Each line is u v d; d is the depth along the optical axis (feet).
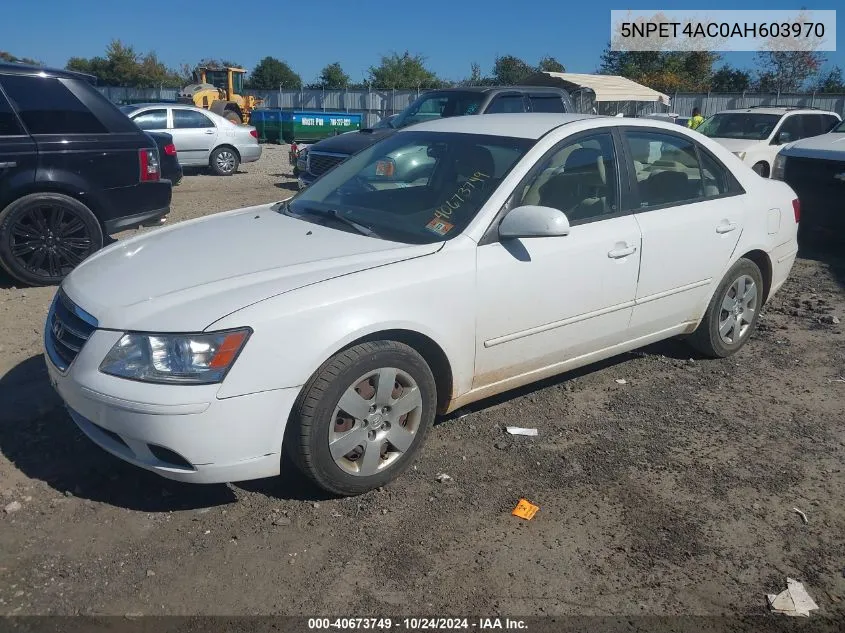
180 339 9.69
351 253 11.55
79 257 22.13
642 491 11.73
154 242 12.85
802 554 10.32
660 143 15.19
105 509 10.80
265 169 61.93
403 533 10.50
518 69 165.37
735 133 48.85
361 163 15.20
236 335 9.75
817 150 28.07
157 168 23.75
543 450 12.89
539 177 12.93
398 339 11.35
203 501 11.08
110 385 9.79
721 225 15.79
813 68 143.43
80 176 21.70
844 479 12.25
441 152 14.02
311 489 11.43
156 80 192.34
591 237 13.33
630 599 9.37
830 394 15.57
